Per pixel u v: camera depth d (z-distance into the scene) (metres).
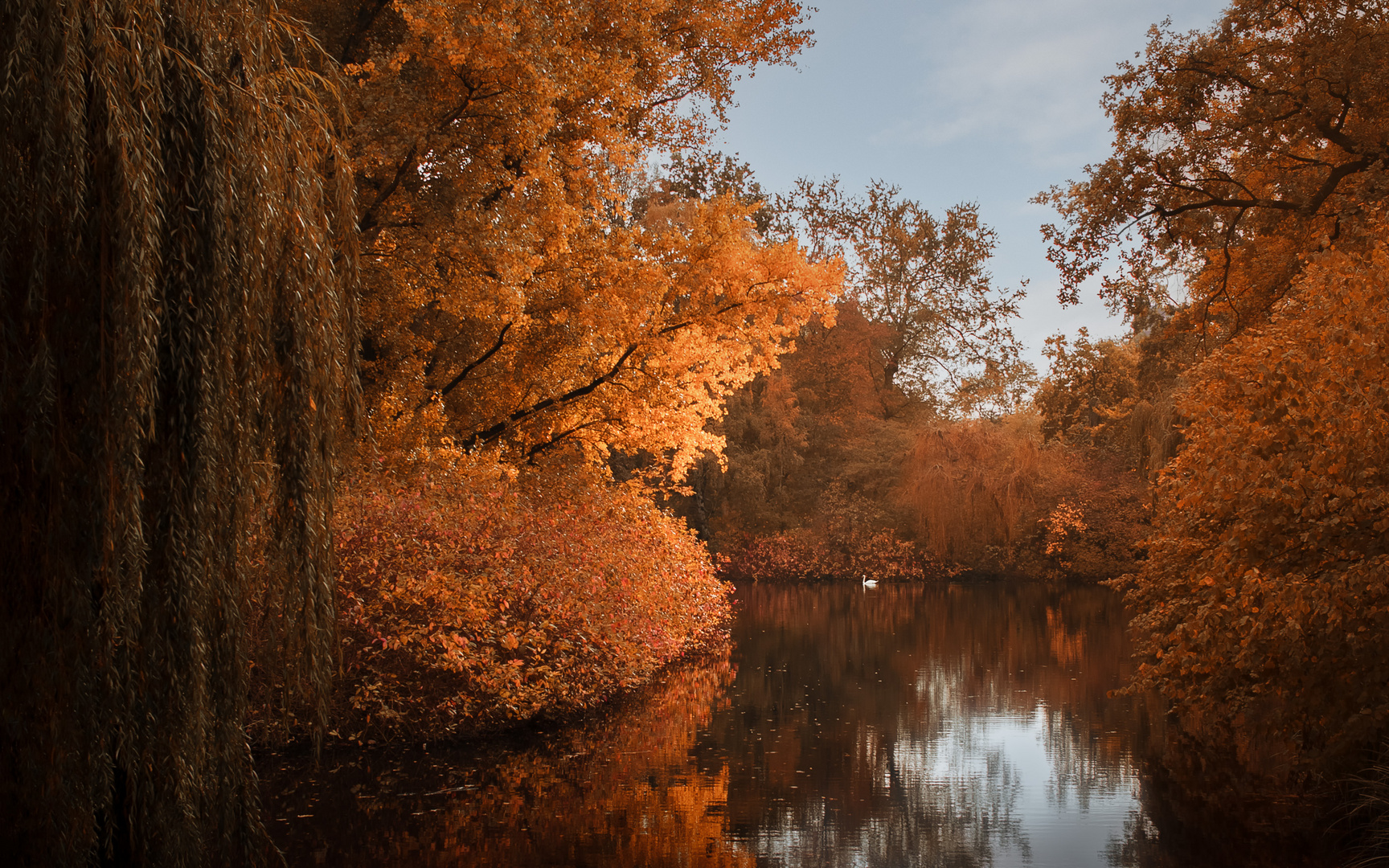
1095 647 15.11
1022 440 30.98
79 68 3.74
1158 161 16.25
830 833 5.86
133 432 3.80
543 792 6.78
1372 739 5.85
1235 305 17.16
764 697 10.94
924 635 16.88
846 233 38.31
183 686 4.09
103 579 3.79
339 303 5.02
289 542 4.66
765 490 33.94
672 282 13.57
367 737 8.11
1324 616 5.81
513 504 10.70
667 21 15.56
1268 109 14.92
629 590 11.68
